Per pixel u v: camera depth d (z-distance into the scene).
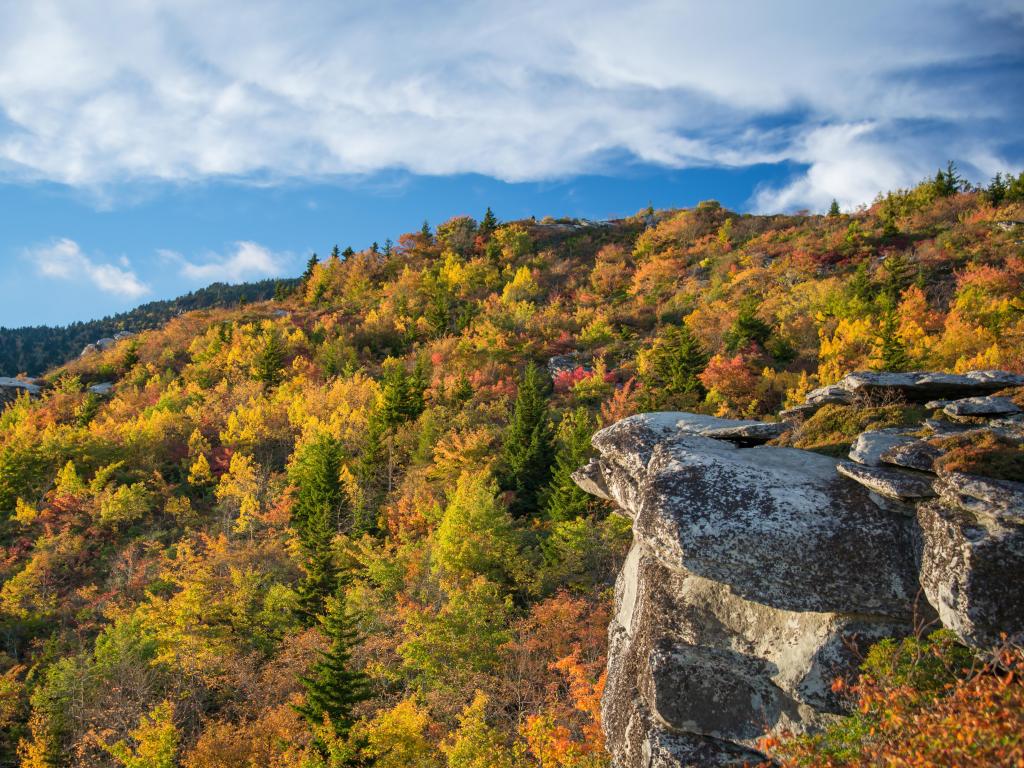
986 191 88.25
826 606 8.76
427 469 43.59
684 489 9.87
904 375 12.38
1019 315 45.00
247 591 30.67
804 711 8.83
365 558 33.41
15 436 54.91
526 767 17.39
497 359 69.06
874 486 9.12
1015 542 7.64
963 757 5.77
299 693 25.30
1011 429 9.24
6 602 36.59
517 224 127.94
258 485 45.84
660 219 129.88
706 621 10.05
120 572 39.88
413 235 126.50
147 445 55.59
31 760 24.42
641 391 51.66
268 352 72.81
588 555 30.62
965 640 7.62
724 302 71.75
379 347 83.75
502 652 23.73
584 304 87.12
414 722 19.00
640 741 10.15
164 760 20.64
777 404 46.47
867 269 70.69
